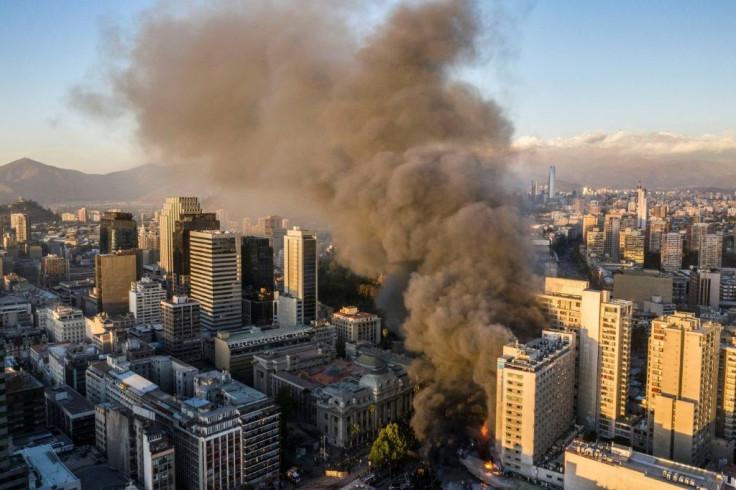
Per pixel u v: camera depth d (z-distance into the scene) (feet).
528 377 590.96
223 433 589.73
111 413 631.56
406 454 652.07
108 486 574.15
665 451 618.85
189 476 593.83
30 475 524.93
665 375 629.10
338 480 625.00
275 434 634.02
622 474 505.66
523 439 596.70
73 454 654.53
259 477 620.49
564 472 551.59
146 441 569.23
